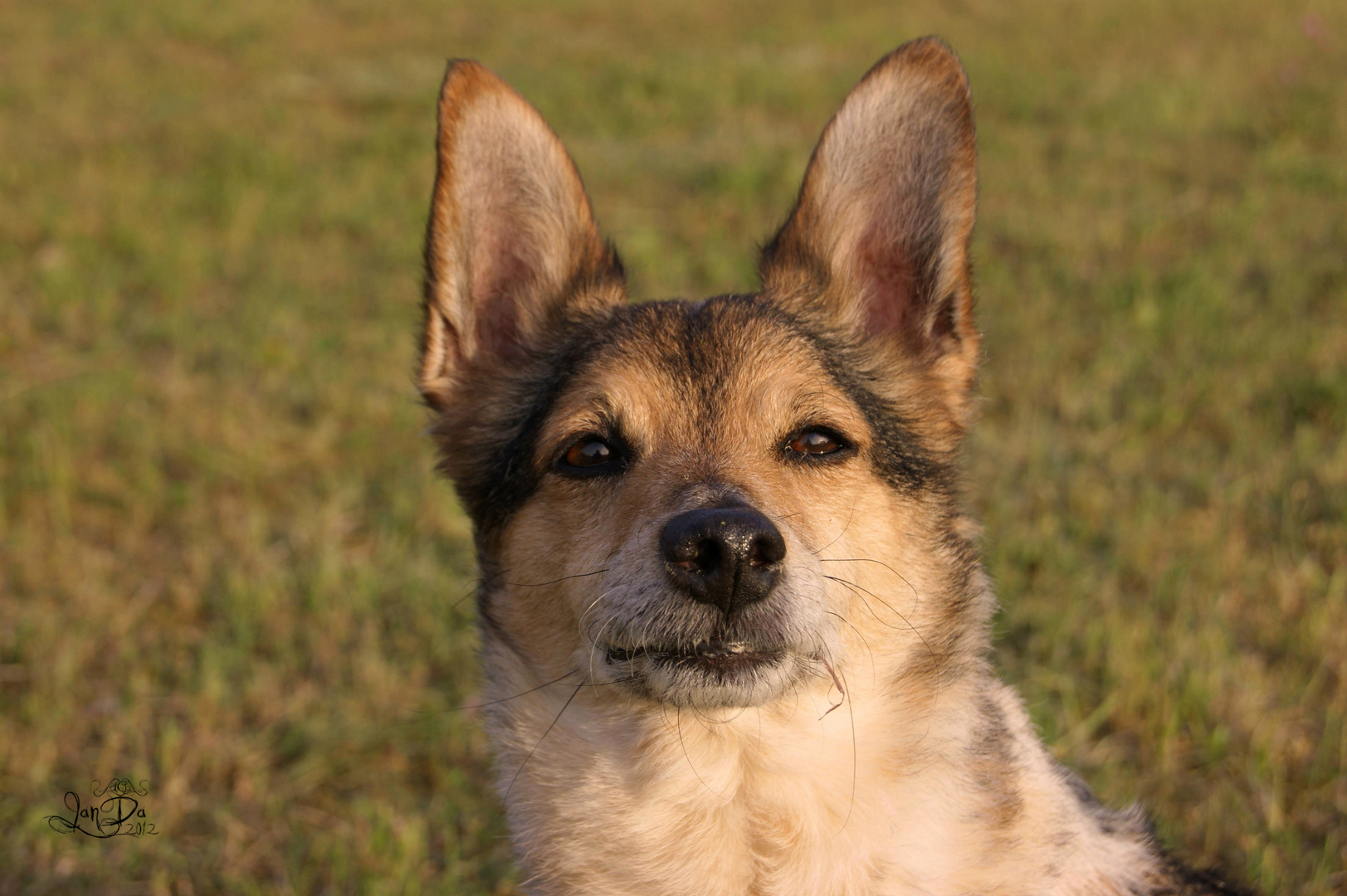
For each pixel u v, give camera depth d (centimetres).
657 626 88
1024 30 423
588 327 99
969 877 90
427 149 289
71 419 151
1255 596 119
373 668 116
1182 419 146
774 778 90
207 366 171
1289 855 102
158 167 272
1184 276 186
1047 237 215
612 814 91
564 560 92
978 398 97
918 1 492
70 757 111
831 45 411
